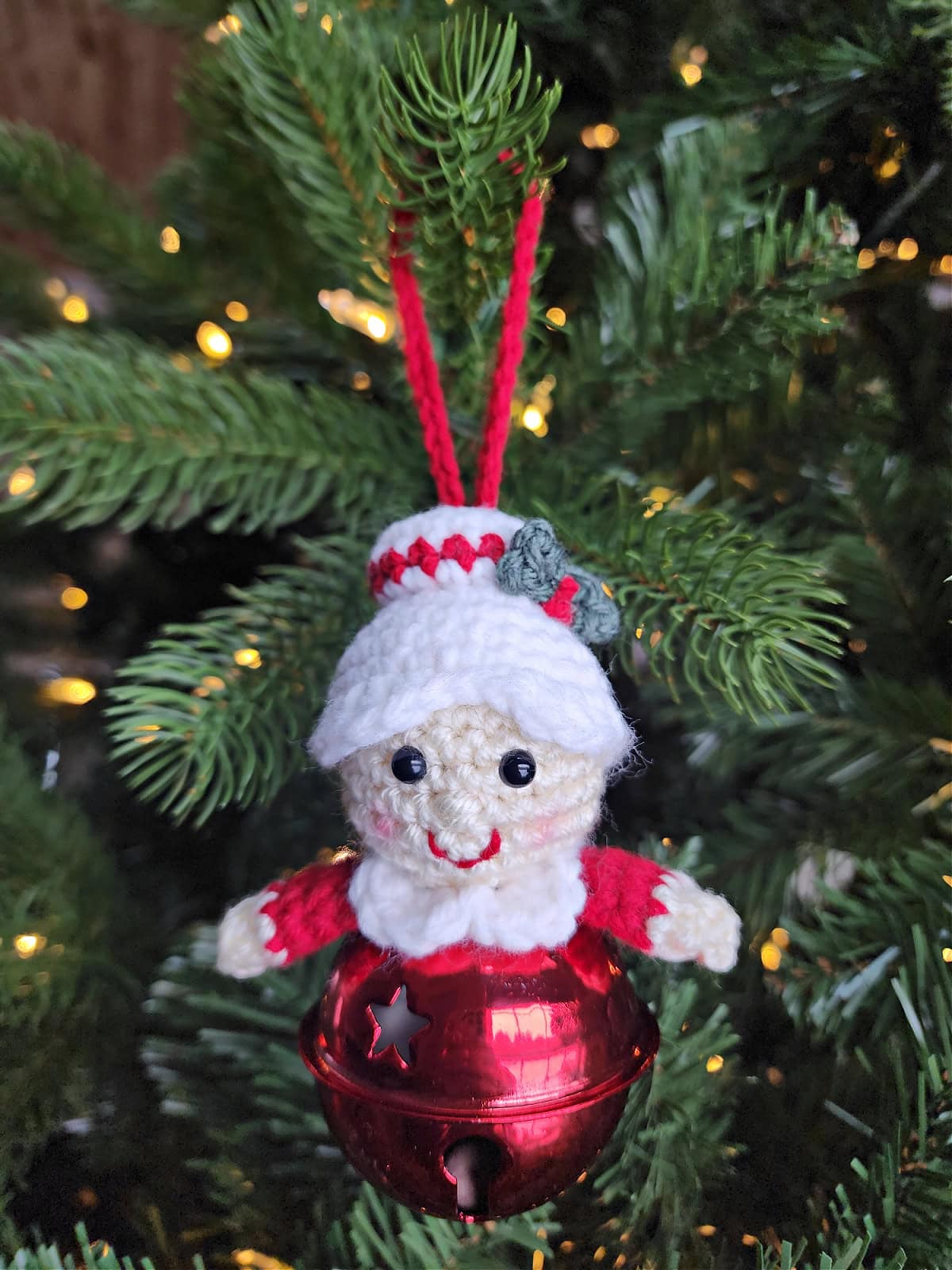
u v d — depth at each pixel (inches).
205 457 7.0
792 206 7.8
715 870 7.9
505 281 6.7
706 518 6.6
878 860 7.2
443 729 5.4
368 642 5.8
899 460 7.5
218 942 6.3
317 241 7.1
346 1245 6.5
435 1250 6.2
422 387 6.3
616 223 7.4
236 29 6.3
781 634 6.1
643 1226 6.6
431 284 6.4
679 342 7.1
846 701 7.8
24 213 8.0
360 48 6.5
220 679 6.9
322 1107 6.0
